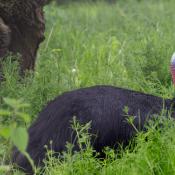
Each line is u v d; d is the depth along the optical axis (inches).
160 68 520.7
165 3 1003.3
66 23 757.9
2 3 489.7
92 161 352.5
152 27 664.4
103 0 1131.3
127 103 385.7
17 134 264.5
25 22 499.8
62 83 486.6
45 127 371.9
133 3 924.0
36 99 448.1
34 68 519.2
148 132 367.6
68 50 625.9
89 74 543.2
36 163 359.6
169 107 398.9
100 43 661.3
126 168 351.3
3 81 470.6
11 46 502.3
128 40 641.6
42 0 501.4
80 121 368.8
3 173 347.9
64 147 362.6
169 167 357.4
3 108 437.7
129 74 531.5
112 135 373.7
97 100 379.9
